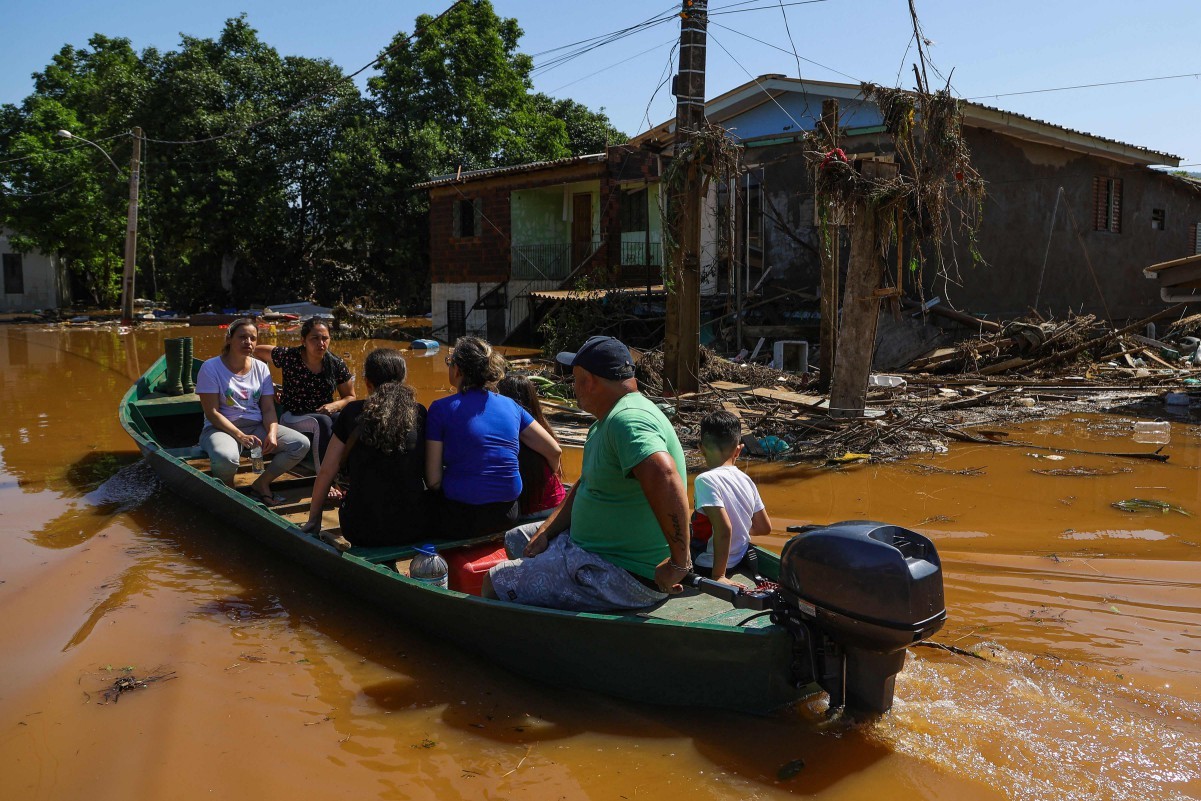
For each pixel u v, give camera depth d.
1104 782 3.49
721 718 4.07
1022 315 18.84
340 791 3.56
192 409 9.62
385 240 33.75
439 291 27.91
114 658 4.78
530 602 4.42
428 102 34.91
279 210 35.72
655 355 13.08
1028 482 8.30
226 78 36.06
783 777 3.59
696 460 9.10
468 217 27.05
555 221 26.00
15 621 5.27
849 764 3.65
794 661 3.93
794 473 8.80
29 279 40.03
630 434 3.91
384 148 33.69
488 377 5.51
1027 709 4.05
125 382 15.87
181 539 6.83
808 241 17.78
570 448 10.04
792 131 18.11
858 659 3.87
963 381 13.91
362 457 5.46
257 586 5.86
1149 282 23.17
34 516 7.43
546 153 38.28
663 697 4.18
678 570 3.94
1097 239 21.14
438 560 4.98
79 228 35.97
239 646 4.95
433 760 3.78
